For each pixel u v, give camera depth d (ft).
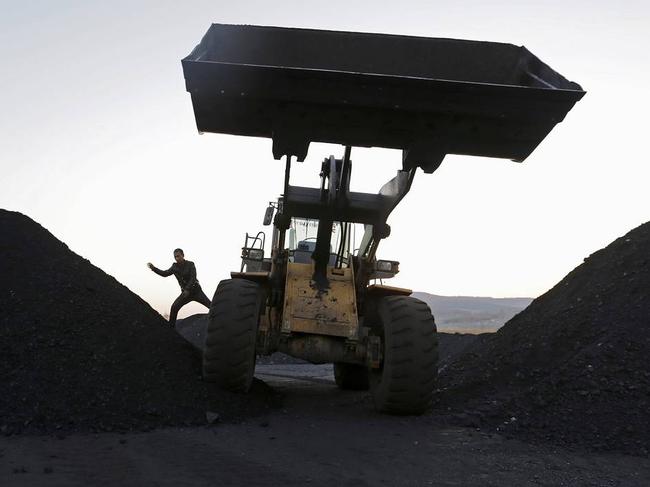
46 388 15.80
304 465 12.23
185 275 28.45
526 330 24.63
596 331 20.77
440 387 23.36
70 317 20.26
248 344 19.38
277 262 21.63
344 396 25.94
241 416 18.06
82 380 16.71
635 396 16.52
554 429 15.88
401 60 16.58
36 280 21.99
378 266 22.24
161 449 13.03
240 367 19.25
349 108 14.98
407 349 19.27
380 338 20.92
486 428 17.11
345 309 20.57
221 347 19.19
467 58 16.48
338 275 21.80
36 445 12.82
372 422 18.16
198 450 13.12
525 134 15.29
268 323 21.47
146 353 20.20
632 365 17.92
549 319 24.20
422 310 20.07
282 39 16.38
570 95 14.34
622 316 20.83
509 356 22.68
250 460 12.41
